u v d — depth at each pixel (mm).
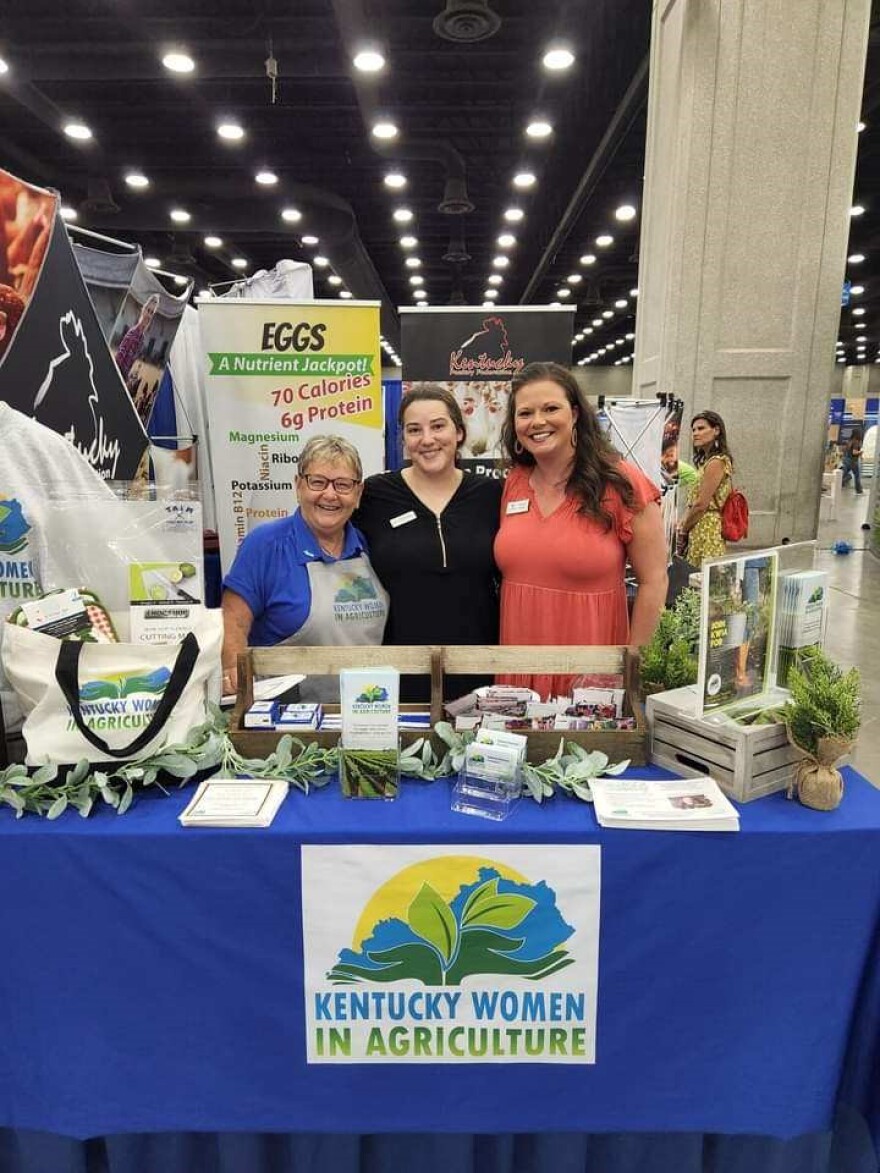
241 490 3268
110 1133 1197
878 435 8516
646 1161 1243
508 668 1380
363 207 11219
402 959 1134
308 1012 1150
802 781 1158
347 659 1366
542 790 1182
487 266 15367
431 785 1252
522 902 1117
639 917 1122
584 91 6215
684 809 1112
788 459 4582
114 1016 1153
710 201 4285
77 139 7527
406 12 5836
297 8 5598
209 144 8367
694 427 4094
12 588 1411
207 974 1143
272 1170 1283
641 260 5078
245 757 1296
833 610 5832
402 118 7809
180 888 1113
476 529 1887
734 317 4422
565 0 5059
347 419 3240
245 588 1745
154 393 3459
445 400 1880
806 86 4156
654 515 1827
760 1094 1164
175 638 1299
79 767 1174
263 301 3131
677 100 4305
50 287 2072
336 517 1728
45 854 1102
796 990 1135
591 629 1777
